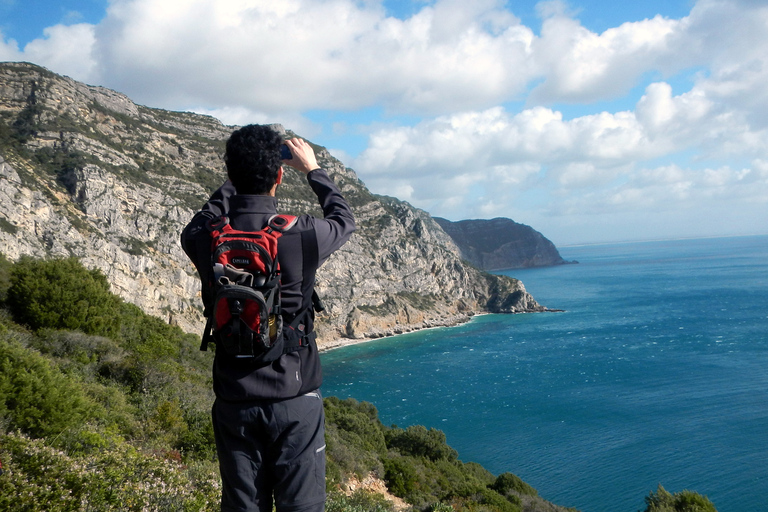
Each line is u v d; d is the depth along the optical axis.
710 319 151.25
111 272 91.44
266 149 2.46
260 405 2.29
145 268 100.06
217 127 169.12
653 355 109.06
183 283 107.19
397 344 138.50
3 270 32.44
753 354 103.81
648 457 57.25
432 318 170.88
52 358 21.30
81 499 4.92
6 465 5.01
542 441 63.78
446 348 130.38
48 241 83.50
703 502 33.94
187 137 147.75
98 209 97.25
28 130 100.19
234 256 2.24
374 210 190.88
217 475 7.70
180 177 127.75
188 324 102.31
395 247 179.12
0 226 75.56
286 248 2.29
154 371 21.52
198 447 14.81
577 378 94.06
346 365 113.94
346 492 20.08
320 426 2.49
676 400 77.88
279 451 2.32
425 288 181.75
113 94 137.00
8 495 4.56
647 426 67.25
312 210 143.75
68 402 11.15
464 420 73.50
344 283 154.12
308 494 2.34
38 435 10.09
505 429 68.75
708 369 94.44
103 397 16.41
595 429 67.19
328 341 140.50
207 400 21.53
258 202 2.46
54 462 5.49
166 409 15.98
